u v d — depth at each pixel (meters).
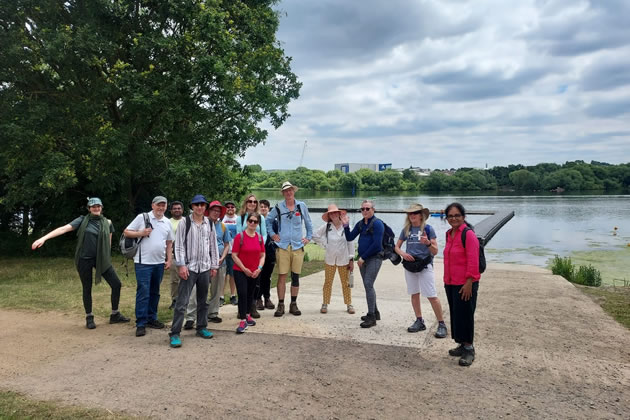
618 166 133.62
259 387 3.79
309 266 12.52
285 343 5.07
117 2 13.03
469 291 4.33
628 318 6.39
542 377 4.04
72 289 8.65
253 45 15.23
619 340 5.17
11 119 12.27
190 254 5.13
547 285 8.88
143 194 17.19
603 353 4.72
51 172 11.90
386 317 6.30
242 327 5.51
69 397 3.60
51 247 15.14
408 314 6.50
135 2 13.34
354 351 4.78
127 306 7.18
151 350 4.85
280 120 15.59
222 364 4.37
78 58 12.48
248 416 3.27
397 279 9.81
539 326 5.78
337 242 6.50
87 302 5.84
